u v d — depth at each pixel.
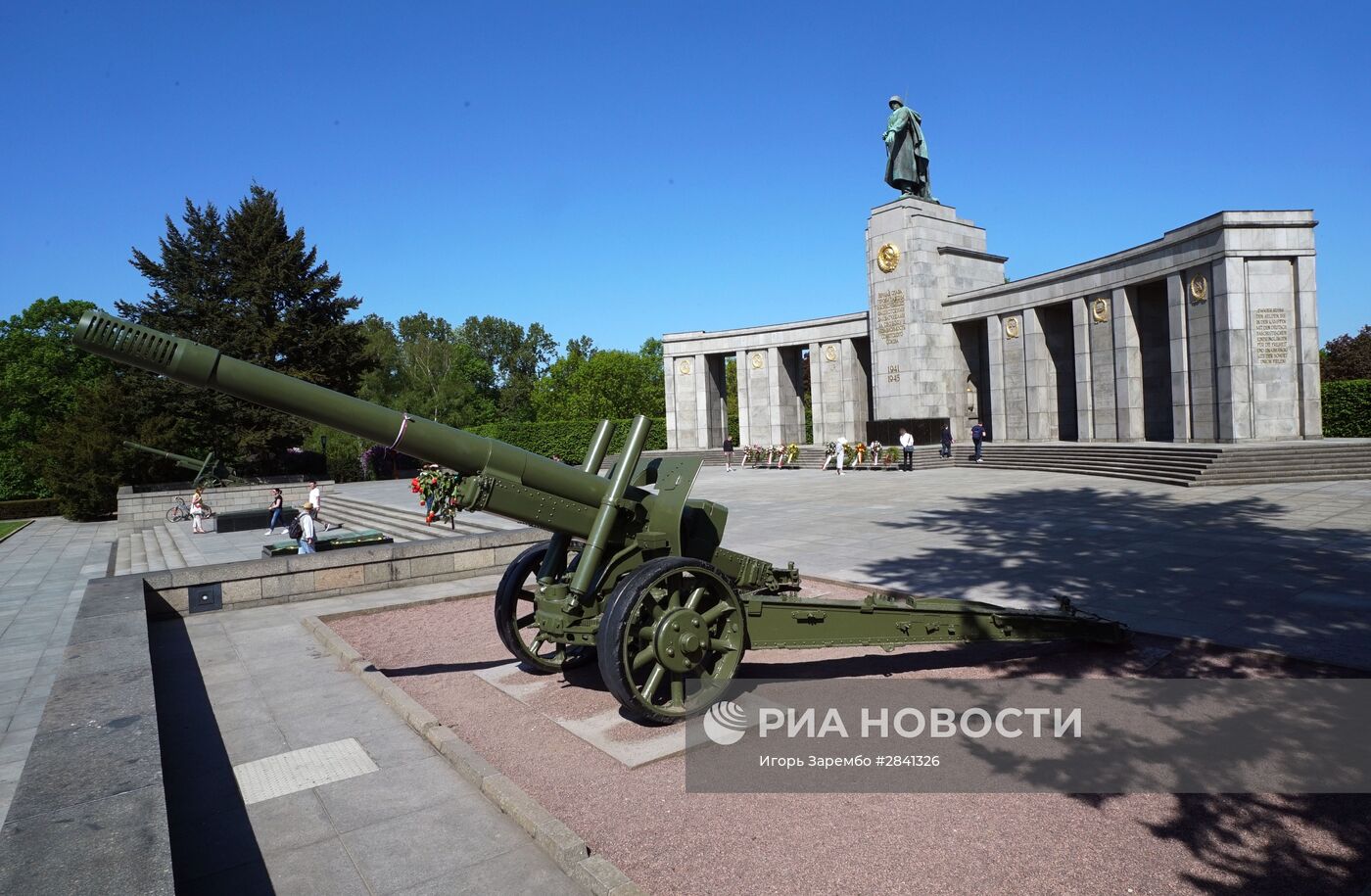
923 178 37.50
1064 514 16.42
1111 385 28.97
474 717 6.19
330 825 4.50
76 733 4.22
